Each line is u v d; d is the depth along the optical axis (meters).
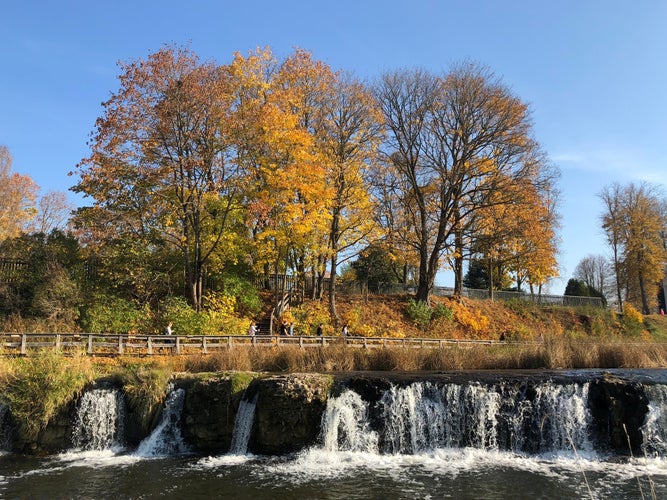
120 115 29.39
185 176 29.67
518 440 17.33
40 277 28.62
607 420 17.33
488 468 15.16
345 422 17.30
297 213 30.62
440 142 39.44
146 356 22.61
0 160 45.66
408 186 42.81
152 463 15.79
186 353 23.73
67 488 13.20
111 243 30.33
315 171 31.11
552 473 14.59
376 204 37.91
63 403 17.47
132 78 29.67
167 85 29.67
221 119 30.17
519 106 37.97
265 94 33.94
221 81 30.72
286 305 35.44
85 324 26.91
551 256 46.25
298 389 17.09
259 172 31.91
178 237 31.48
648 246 55.84
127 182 30.66
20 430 17.09
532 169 38.50
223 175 30.94
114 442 17.75
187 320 27.73
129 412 17.88
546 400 17.69
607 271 90.50
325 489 13.09
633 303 65.50
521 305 47.97
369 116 37.03
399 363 22.69
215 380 17.84
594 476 14.27
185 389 18.02
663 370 21.95
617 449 17.00
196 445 17.38
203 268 33.34
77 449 17.38
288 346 24.66
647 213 56.47
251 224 34.34
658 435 16.80
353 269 52.81
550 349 24.67
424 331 37.97
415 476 14.30
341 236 37.59
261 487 13.26
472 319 41.34
